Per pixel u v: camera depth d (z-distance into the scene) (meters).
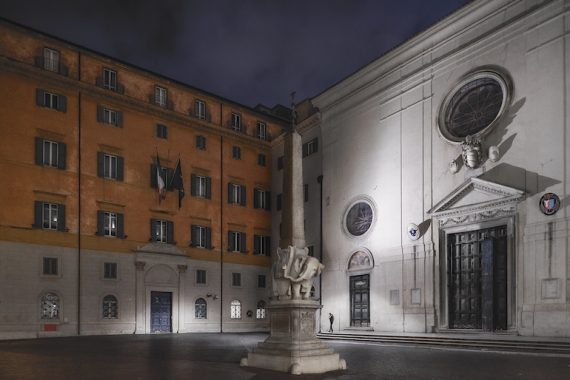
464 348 21.64
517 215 24.22
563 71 23.42
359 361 16.56
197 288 38.00
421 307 28.39
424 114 30.09
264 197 44.00
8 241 29.28
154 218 36.25
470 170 26.81
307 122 39.81
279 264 14.82
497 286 25.34
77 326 31.38
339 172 36.31
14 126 30.41
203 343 24.77
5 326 28.55
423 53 30.88
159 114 37.75
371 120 34.00
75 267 31.78
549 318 22.34
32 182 30.69
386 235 31.47
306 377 12.44
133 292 34.34
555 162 23.16
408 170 30.61
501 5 26.69
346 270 34.19
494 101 26.78
